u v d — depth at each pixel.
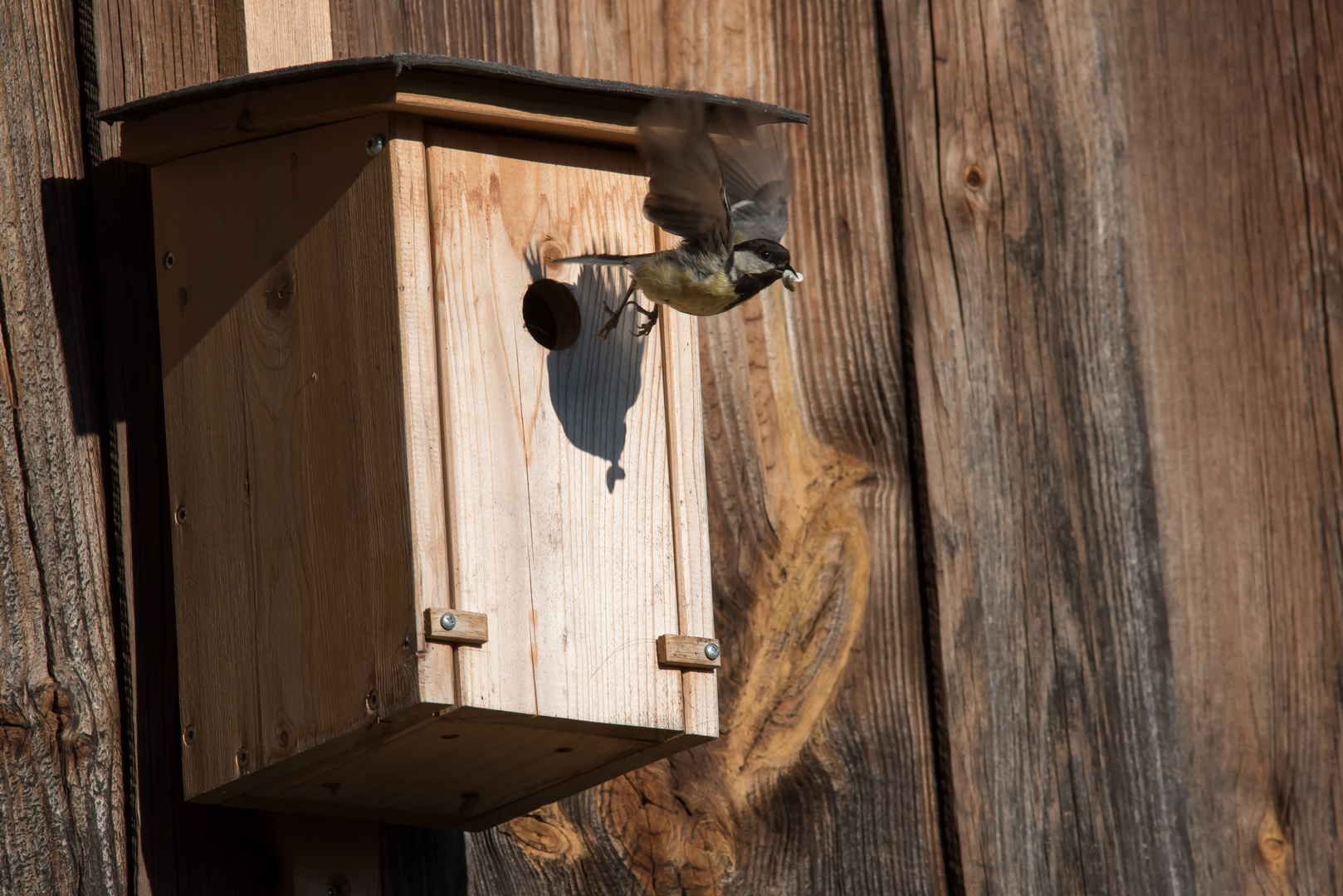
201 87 7.27
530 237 7.45
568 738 7.22
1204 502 10.30
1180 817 9.79
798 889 8.84
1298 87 11.14
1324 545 10.56
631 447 7.53
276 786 7.32
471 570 6.95
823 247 9.70
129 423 7.75
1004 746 9.42
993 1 10.36
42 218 7.77
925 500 9.53
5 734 7.22
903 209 9.84
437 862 8.03
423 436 6.95
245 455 7.42
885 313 9.72
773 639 9.12
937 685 9.34
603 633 7.25
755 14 9.83
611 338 7.59
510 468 7.16
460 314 7.16
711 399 9.25
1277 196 10.92
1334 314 10.94
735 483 9.21
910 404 9.65
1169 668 9.97
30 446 7.54
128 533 7.64
